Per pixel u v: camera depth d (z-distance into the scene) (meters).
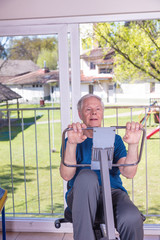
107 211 1.46
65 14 2.51
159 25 3.60
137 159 1.74
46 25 2.55
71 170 1.73
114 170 1.89
